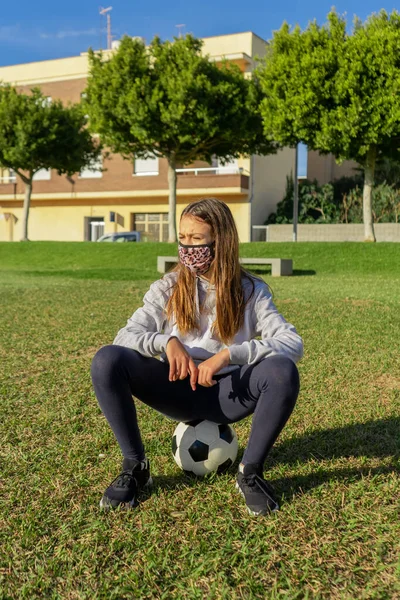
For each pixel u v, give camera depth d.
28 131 23.39
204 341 2.46
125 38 20.66
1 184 33.38
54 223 32.78
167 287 2.58
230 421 2.55
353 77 16.42
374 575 1.96
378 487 2.60
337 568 2.01
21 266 19.83
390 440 3.21
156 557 2.08
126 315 8.06
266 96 20.53
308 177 34.56
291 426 3.49
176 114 19.53
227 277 2.40
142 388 2.45
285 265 15.16
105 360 2.36
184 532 2.26
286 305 8.95
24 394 4.25
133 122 20.03
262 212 30.22
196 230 2.39
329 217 28.78
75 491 2.63
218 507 2.44
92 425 3.56
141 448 2.53
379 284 12.50
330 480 2.66
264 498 2.38
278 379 2.26
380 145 18.44
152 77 20.61
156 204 30.20
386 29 16.70
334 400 4.05
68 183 31.44
